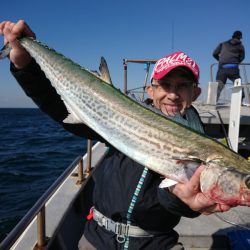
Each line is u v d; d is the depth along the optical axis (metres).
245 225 1.04
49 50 0.80
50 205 1.05
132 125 0.68
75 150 5.27
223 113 2.02
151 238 0.73
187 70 0.80
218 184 0.61
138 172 0.72
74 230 1.12
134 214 0.71
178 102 0.82
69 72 0.77
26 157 4.62
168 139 0.66
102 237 0.75
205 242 1.03
